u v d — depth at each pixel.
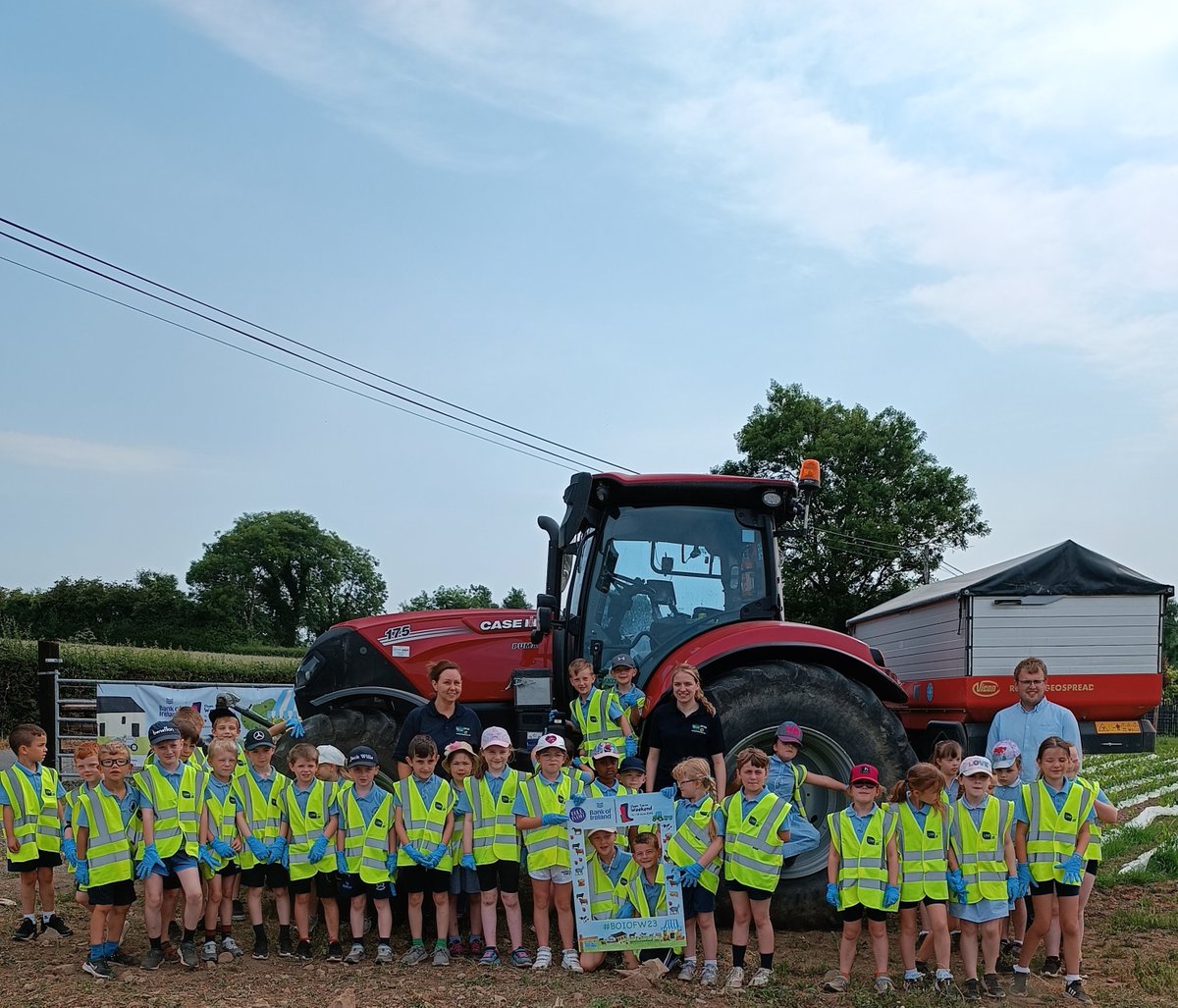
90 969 5.81
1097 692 7.51
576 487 7.30
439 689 6.66
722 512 7.80
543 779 6.20
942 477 31.95
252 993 5.40
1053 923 6.04
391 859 6.14
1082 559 7.58
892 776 6.91
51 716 12.86
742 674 6.96
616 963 6.13
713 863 5.94
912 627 8.69
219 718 6.36
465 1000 5.30
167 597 52.72
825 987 5.68
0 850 9.53
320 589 62.44
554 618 7.39
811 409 32.34
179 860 5.96
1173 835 10.01
